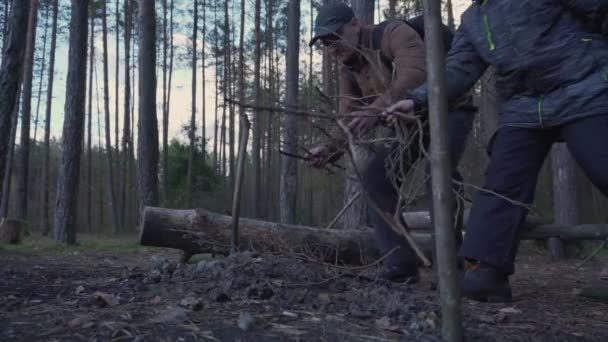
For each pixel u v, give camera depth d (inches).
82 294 106.4
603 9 91.2
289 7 526.0
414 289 114.5
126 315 83.2
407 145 85.7
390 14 609.9
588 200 526.9
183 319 80.4
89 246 347.3
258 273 115.0
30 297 104.9
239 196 134.3
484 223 104.1
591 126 93.7
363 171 119.1
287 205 495.2
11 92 272.5
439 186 59.5
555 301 120.3
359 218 239.6
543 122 99.2
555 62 96.3
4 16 678.5
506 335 80.6
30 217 1285.7
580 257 323.9
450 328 59.1
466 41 105.4
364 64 120.9
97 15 895.1
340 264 164.4
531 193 103.9
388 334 75.6
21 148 544.7
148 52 382.0
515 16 98.0
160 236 159.9
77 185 370.6
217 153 1230.9
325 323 80.7
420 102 84.7
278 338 72.7
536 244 368.8
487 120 272.2
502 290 106.0
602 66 94.0
